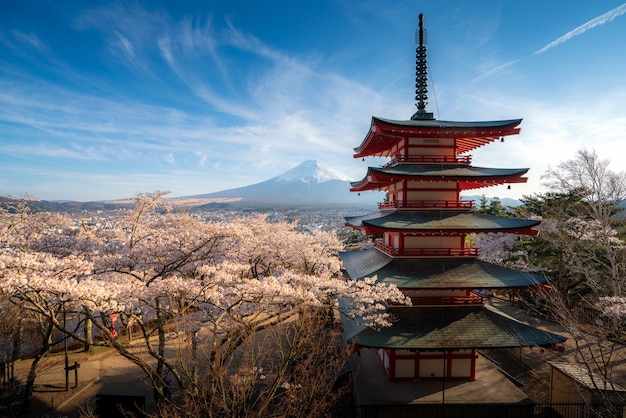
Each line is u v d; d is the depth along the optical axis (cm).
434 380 1938
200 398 1577
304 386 1686
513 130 1967
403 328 1825
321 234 3838
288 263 3291
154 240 2153
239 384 1565
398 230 1842
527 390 2042
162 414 1549
